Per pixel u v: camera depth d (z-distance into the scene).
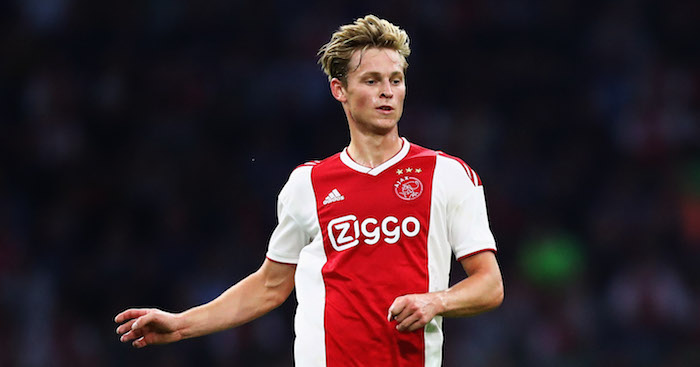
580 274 45.59
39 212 46.12
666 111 51.12
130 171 47.44
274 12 52.78
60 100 48.78
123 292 43.25
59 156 47.47
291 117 50.22
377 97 14.23
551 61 53.66
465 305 13.57
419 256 14.12
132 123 49.41
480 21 54.12
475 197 14.52
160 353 41.06
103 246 44.53
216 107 50.16
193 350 41.03
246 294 15.39
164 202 46.31
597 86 52.84
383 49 14.32
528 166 49.59
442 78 52.53
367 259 14.06
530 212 47.88
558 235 46.81
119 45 51.19
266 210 47.28
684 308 44.09
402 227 14.12
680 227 46.66
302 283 14.52
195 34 52.19
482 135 50.12
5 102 48.75
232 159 48.78
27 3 51.28
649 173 48.91
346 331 13.96
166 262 44.31
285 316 42.28
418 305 13.04
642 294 44.03
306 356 14.25
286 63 51.62
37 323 41.84
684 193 47.78
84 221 45.69
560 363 42.34
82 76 50.09
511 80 52.84
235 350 41.00
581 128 51.41
